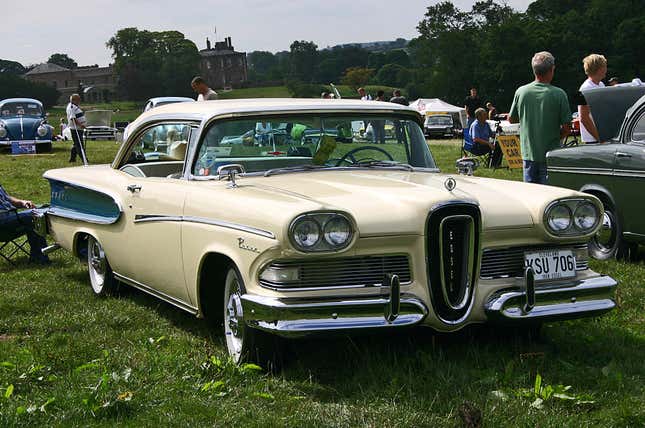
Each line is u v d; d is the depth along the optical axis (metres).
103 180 6.45
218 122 5.37
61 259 8.29
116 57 149.75
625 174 7.39
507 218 4.63
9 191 14.13
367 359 4.55
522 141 7.96
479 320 4.57
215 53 171.00
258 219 4.36
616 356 4.75
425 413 3.83
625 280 6.84
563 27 87.44
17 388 4.31
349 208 4.38
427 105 47.88
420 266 4.40
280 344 4.48
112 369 4.59
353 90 124.38
